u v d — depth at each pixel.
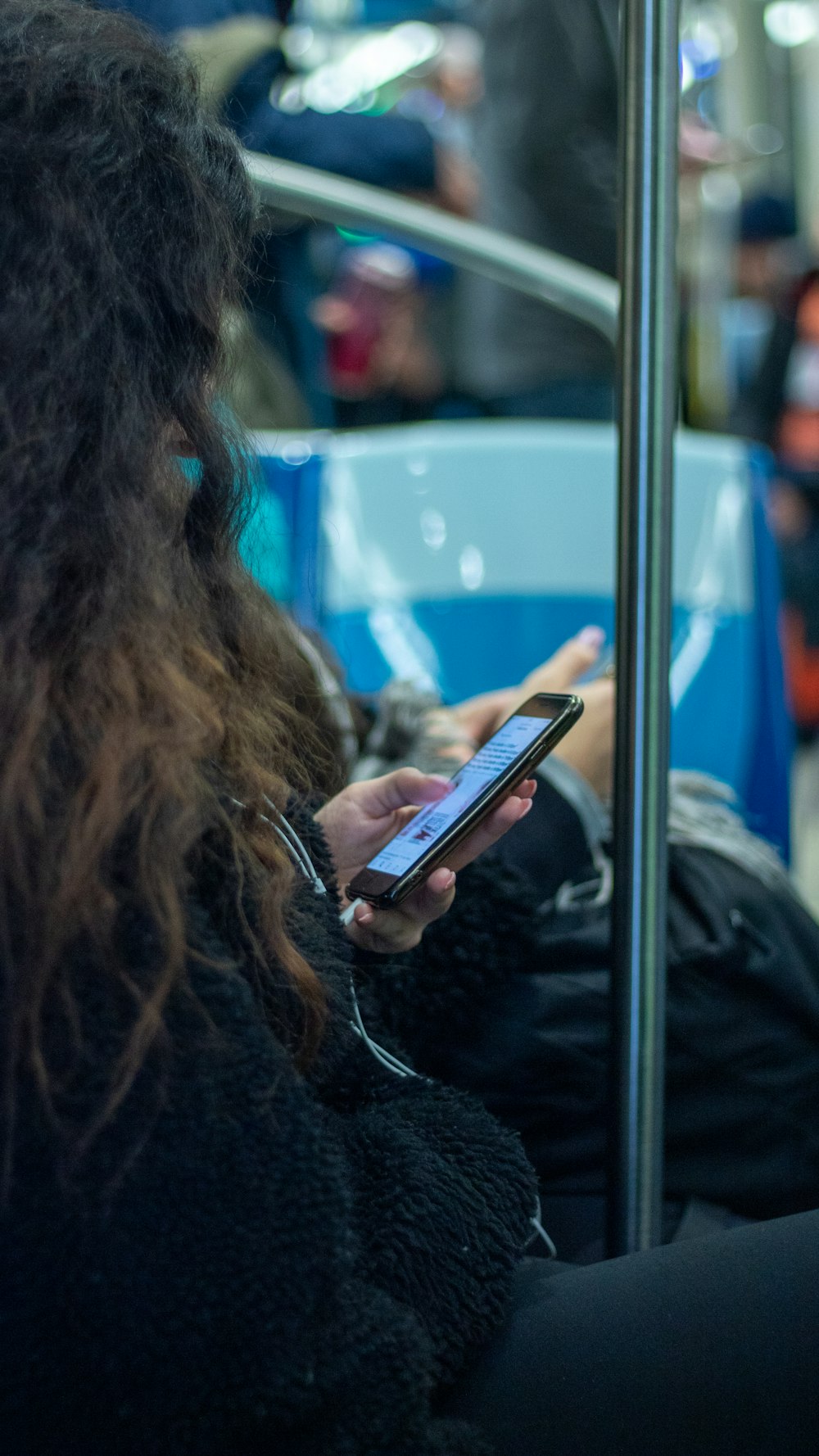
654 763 0.93
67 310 0.65
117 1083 0.57
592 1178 1.13
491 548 1.73
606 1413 0.73
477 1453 0.67
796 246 3.38
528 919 1.11
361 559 1.71
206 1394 0.58
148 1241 0.58
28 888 0.59
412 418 2.91
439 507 1.73
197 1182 0.58
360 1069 0.84
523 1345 0.75
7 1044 0.58
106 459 0.66
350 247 2.77
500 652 1.71
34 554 0.63
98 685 0.62
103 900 0.59
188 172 0.70
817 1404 0.71
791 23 3.31
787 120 3.33
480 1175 0.77
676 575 1.77
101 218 0.66
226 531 0.76
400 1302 0.71
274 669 0.81
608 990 1.13
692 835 1.27
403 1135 0.76
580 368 2.51
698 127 2.35
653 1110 0.95
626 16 0.89
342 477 1.73
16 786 0.60
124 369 0.67
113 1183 0.57
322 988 0.70
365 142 2.30
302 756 0.97
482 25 2.54
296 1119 0.61
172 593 0.69
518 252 1.85
